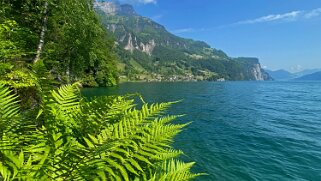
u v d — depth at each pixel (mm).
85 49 20422
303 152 16016
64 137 2570
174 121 25750
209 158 14125
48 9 15273
